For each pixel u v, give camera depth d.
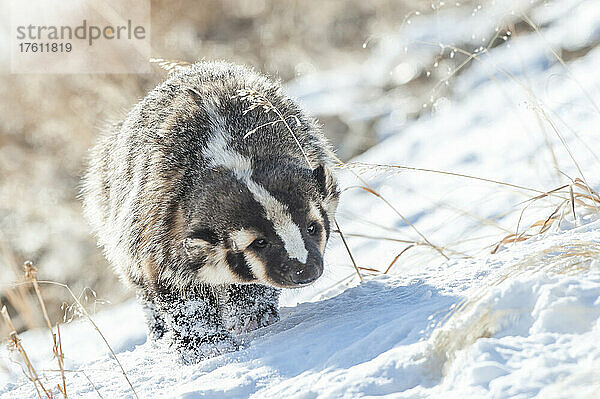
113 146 10.76
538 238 8.95
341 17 27.28
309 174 8.94
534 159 13.87
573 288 5.77
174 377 7.39
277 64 26.39
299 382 6.13
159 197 9.04
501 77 19.09
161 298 9.16
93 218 11.35
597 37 18.31
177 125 9.38
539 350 5.38
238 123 9.41
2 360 9.65
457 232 12.55
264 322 9.49
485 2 22.16
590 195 9.88
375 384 5.70
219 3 27.77
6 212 21.09
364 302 8.19
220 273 8.76
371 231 14.48
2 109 23.20
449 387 5.37
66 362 9.05
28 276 7.38
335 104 23.08
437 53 22.11
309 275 8.37
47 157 22.55
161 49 24.78
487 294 5.99
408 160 17.48
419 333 6.36
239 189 8.59
